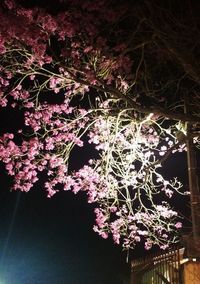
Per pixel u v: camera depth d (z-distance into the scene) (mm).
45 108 11820
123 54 9492
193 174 9867
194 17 8711
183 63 8664
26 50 9969
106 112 10656
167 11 8703
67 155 11359
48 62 10109
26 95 11766
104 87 9633
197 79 8727
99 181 11547
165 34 8617
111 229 11859
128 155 10938
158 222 12336
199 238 9453
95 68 9586
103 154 10867
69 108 11977
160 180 11555
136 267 12750
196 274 9383
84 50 9930
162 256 10930
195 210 9625
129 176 11023
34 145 11781
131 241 11906
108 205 11734
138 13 8922
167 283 10430
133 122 10625
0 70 10234
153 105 9523
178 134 10539
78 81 9305
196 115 10141
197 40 8711
